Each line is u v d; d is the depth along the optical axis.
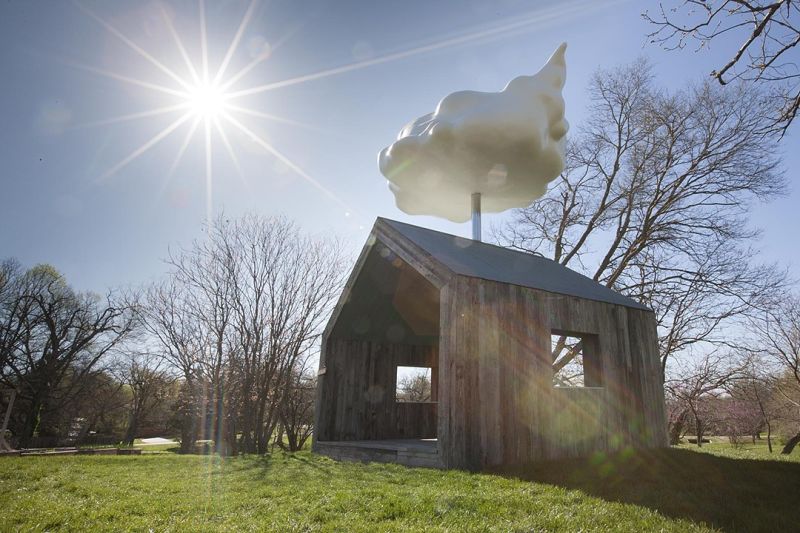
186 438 20.58
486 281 6.81
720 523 3.46
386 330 10.28
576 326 7.91
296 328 16.44
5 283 27.05
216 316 16.52
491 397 6.46
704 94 15.27
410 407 10.83
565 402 7.39
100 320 28.55
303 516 3.62
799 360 19.45
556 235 18.06
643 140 16.50
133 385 31.80
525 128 8.77
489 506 3.83
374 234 8.38
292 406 21.00
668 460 6.92
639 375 8.82
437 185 10.27
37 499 4.48
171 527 3.31
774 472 5.98
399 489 4.62
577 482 5.03
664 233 16.11
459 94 9.25
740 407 23.45
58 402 28.91
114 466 7.56
